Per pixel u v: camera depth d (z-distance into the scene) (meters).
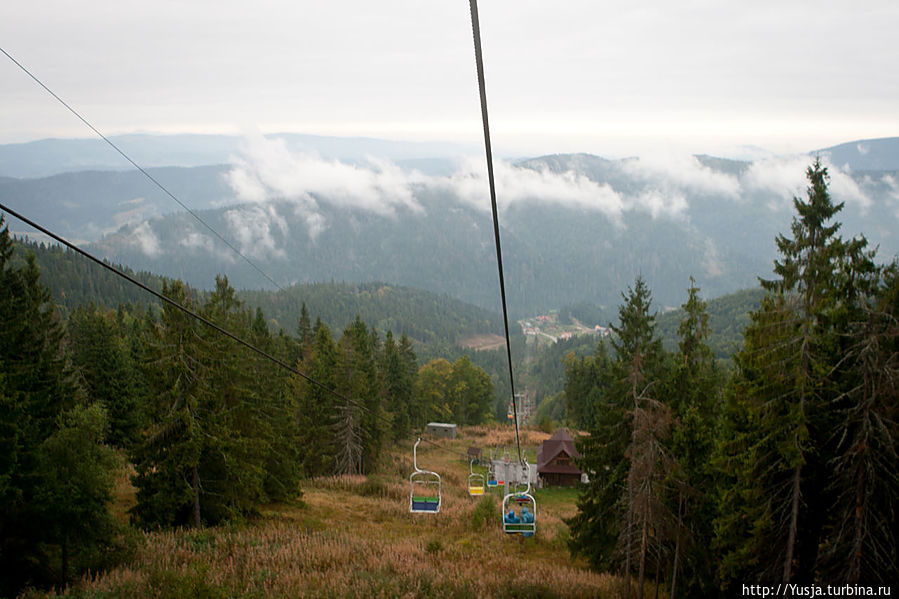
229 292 60.38
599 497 31.75
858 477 19.17
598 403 32.66
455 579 26.75
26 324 36.50
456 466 81.94
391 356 94.50
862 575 19.27
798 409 19.91
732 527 23.00
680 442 26.59
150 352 31.09
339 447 62.88
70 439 23.23
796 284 20.19
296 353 96.31
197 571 21.61
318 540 31.59
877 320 19.36
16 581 21.20
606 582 29.72
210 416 32.22
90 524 23.08
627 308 37.25
